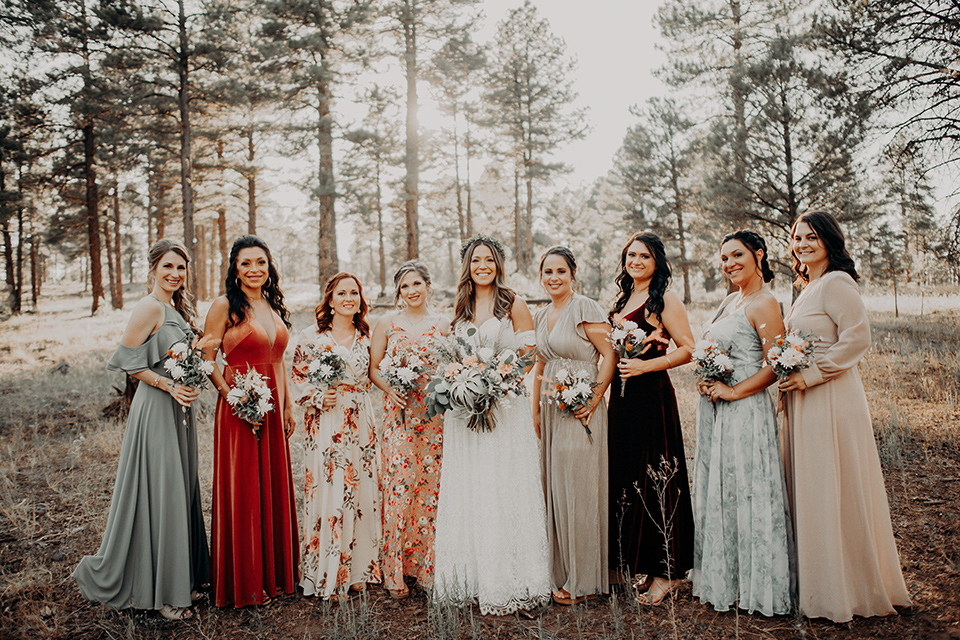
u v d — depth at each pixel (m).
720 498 3.13
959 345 8.68
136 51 16.88
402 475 3.48
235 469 3.23
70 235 24.08
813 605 2.90
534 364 3.47
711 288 26.69
